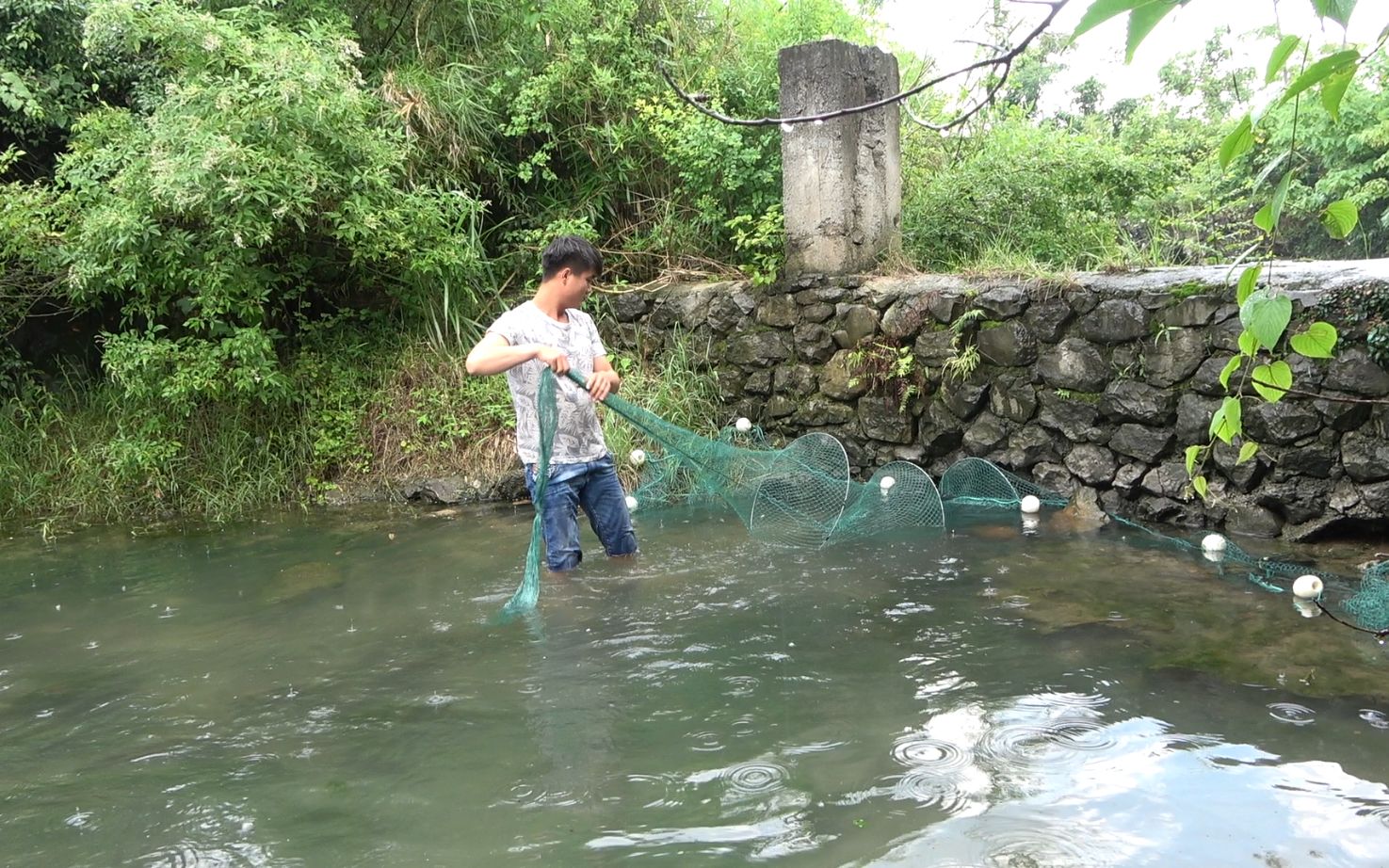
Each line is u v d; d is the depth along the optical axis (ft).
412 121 23.12
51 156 23.97
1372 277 12.87
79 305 21.53
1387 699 8.13
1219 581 11.75
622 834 6.38
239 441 20.34
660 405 20.31
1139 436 15.19
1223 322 14.14
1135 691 8.47
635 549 13.62
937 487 17.54
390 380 21.65
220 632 11.40
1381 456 12.82
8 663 10.57
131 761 7.87
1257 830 6.14
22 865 6.29
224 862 6.23
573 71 23.45
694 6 25.99
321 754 7.84
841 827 6.36
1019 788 6.80
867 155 19.33
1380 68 26.32
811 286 19.13
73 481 20.26
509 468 19.56
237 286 19.15
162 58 22.61
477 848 6.28
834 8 26.16
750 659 9.62
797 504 15.19
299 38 20.31
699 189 22.98
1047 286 16.07
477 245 22.75
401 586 13.10
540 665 9.71
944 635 10.12
